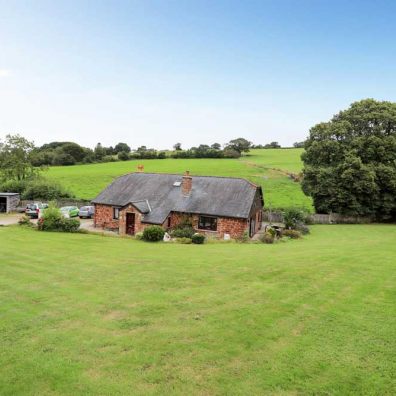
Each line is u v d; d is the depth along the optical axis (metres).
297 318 11.02
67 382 7.80
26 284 14.52
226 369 8.31
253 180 73.00
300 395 7.40
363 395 7.39
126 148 139.50
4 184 58.38
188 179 35.72
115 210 37.62
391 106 44.94
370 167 42.06
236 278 15.27
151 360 8.69
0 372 8.15
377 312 11.41
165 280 15.05
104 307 12.01
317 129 47.12
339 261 18.22
